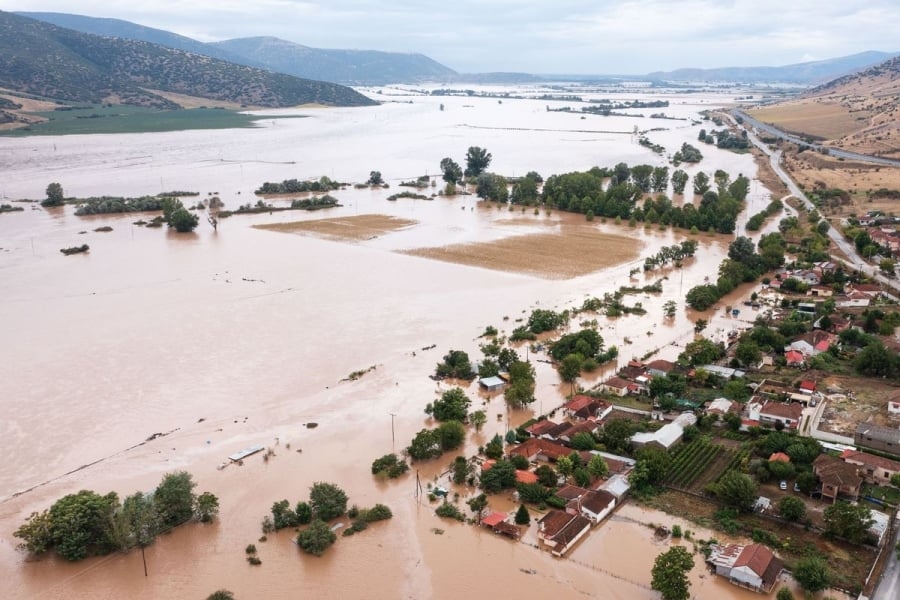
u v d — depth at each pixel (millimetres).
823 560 81812
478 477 102312
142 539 87375
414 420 120062
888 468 99312
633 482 99562
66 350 145375
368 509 95250
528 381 128375
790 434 112250
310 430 116312
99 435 113750
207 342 150625
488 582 81750
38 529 85625
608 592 79812
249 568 84375
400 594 80000
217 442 112312
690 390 130250
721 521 92312
